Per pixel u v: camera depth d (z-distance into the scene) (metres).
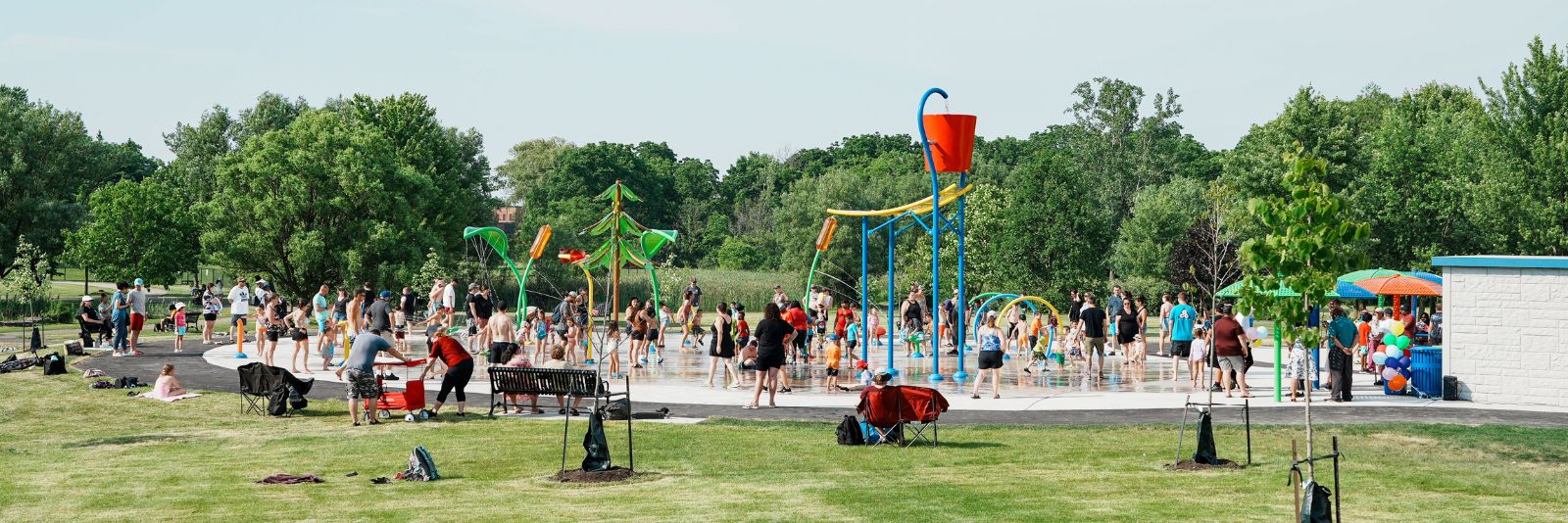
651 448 14.53
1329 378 22.05
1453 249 53.31
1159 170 90.62
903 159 118.00
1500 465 13.41
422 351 30.72
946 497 11.22
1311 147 55.66
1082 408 18.70
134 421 17.77
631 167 122.38
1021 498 11.16
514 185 127.50
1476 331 19.66
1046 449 14.45
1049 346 29.81
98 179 73.56
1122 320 28.73
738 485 11.95
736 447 14.61
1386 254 54.66
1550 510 10.62
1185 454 13.92
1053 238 58.34
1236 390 21.67
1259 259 10.03
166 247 61.97
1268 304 10.19
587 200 113.50
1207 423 13.13
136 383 22.12
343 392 21.06
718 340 21.98
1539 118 48.97
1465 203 50.72
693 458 13.71
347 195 59.31
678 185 133.38
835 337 21.97
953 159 24.11
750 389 21.69
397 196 60.09
